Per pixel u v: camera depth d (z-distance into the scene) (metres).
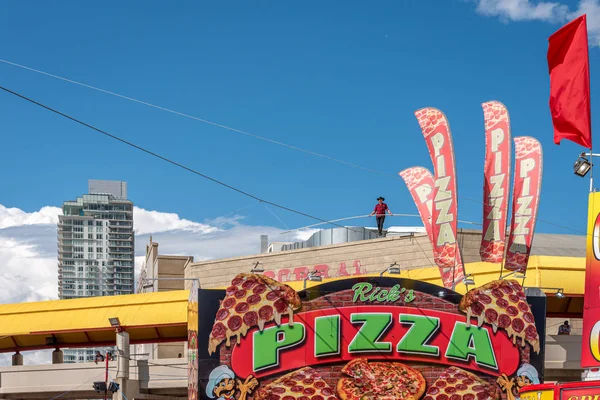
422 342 35.28
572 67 36.75
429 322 35.53
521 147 38.34
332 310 35.00
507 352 36.06
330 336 34.78
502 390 35.72
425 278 46.69
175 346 63.28
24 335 51.19
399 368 34.97
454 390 35.19
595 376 35.66
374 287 35.44
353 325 35.03
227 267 60.25
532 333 36.50
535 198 37.41
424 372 35.12
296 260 57.16
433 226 36.81
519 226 37.53
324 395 34.31
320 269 56.06
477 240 52.34
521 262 37.19
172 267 67.44
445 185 36.62
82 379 48.50
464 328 35.78
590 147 36.28
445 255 36.34
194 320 35.06
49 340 51.59
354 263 54.78
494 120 37.50
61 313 50.28
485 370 35.69
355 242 55.03
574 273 45.69
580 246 60.69
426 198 39.06
